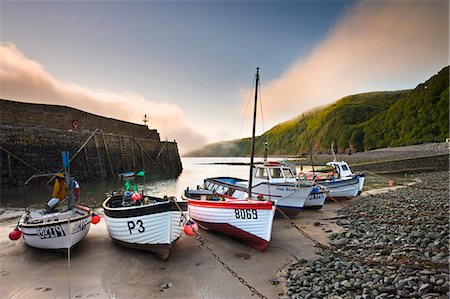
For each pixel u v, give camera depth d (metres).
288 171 13.97
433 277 5.73
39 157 26.20
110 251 8.85
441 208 13.41
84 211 9.64
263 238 8.85
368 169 38.50
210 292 6.36
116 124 42.34
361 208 14.91
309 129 151.88
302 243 9.66
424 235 8.84
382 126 90.56
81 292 6.34
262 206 8.89
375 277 6.16
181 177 43.38
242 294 6.27
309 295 5.71
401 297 5.25
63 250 8.13
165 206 8.13
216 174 51.69
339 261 7.43
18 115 28.59
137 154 42.94
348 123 117.75
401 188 22.30
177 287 6.59
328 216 13.79
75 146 30.33
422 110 79.94
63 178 10.46
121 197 10.94
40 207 17.22
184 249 9.16
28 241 8.43
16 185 24.06
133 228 8.38
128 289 6.50
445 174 30.50
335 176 19.70
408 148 58.22
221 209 9.88
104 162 34.25
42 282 6.80
